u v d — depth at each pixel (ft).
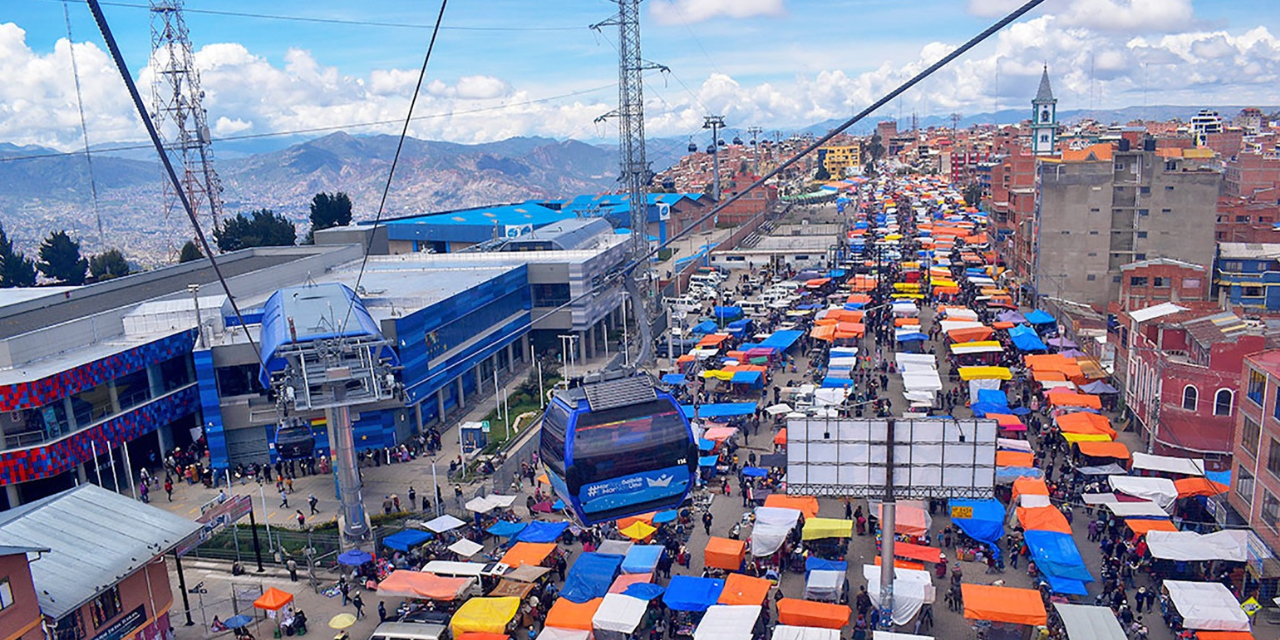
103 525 152.15
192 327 251.80
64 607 130.62
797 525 184.44
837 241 553.23
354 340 198.59
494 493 211.41
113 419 224.12
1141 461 196.75
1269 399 157.07
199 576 184.96
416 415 263.49
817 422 132.98
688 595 150.92
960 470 130.62
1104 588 157.79
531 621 159.12
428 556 182.91
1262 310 288.92
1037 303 384.88
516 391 305.73
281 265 333.21
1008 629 147.13
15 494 208.13
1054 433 230.89
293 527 205.77
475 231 524.93
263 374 203.41
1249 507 164.86
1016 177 518.37
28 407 203.21
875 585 155.74
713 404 260.01
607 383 134.21
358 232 433.48
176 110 466.29
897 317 358.64
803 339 350.43
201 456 247.91
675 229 623.36
